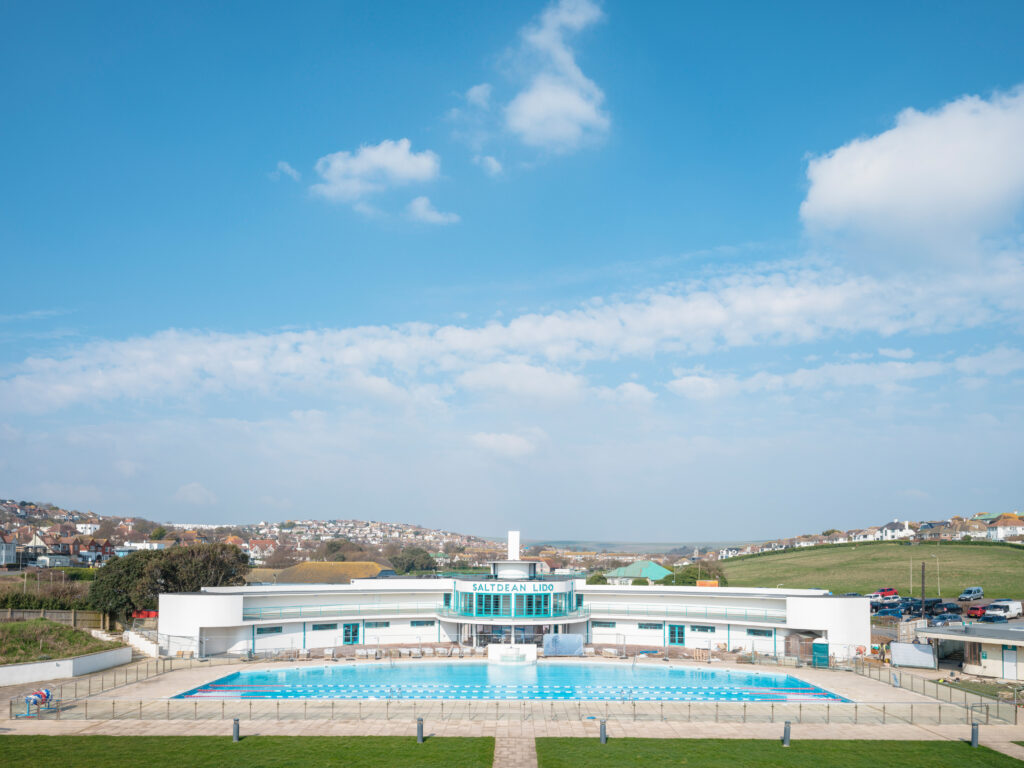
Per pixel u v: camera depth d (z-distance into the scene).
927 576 150.12
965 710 52.59
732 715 50.69
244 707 52.00
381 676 63.88
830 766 40.22
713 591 82.00
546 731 46.28
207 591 79.44
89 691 56.78
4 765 39.28
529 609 77.25
